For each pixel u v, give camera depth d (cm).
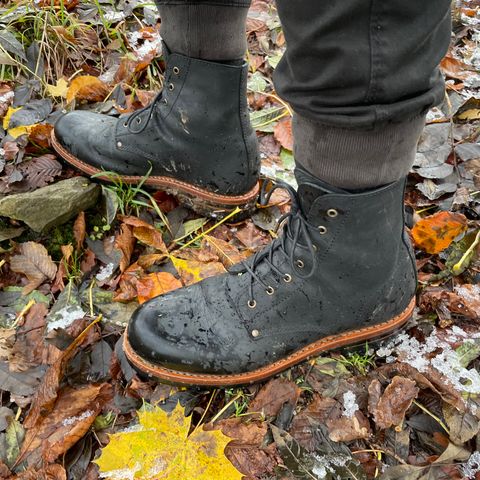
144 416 92
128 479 86
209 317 96
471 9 220
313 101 72
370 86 66
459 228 119
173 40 111
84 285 120
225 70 111
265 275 95
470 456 92
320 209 85
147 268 124
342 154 77
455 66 184
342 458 91
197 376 96
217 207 130
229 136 121
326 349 102
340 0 62
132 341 98
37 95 161
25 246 121
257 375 97
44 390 96
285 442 93
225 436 90
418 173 143
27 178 133
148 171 130
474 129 161
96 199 133
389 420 95
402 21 63
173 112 120
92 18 190
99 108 159
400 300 101
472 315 111
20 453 91
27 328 110
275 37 202
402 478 89
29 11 179
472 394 98
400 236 95
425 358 104
